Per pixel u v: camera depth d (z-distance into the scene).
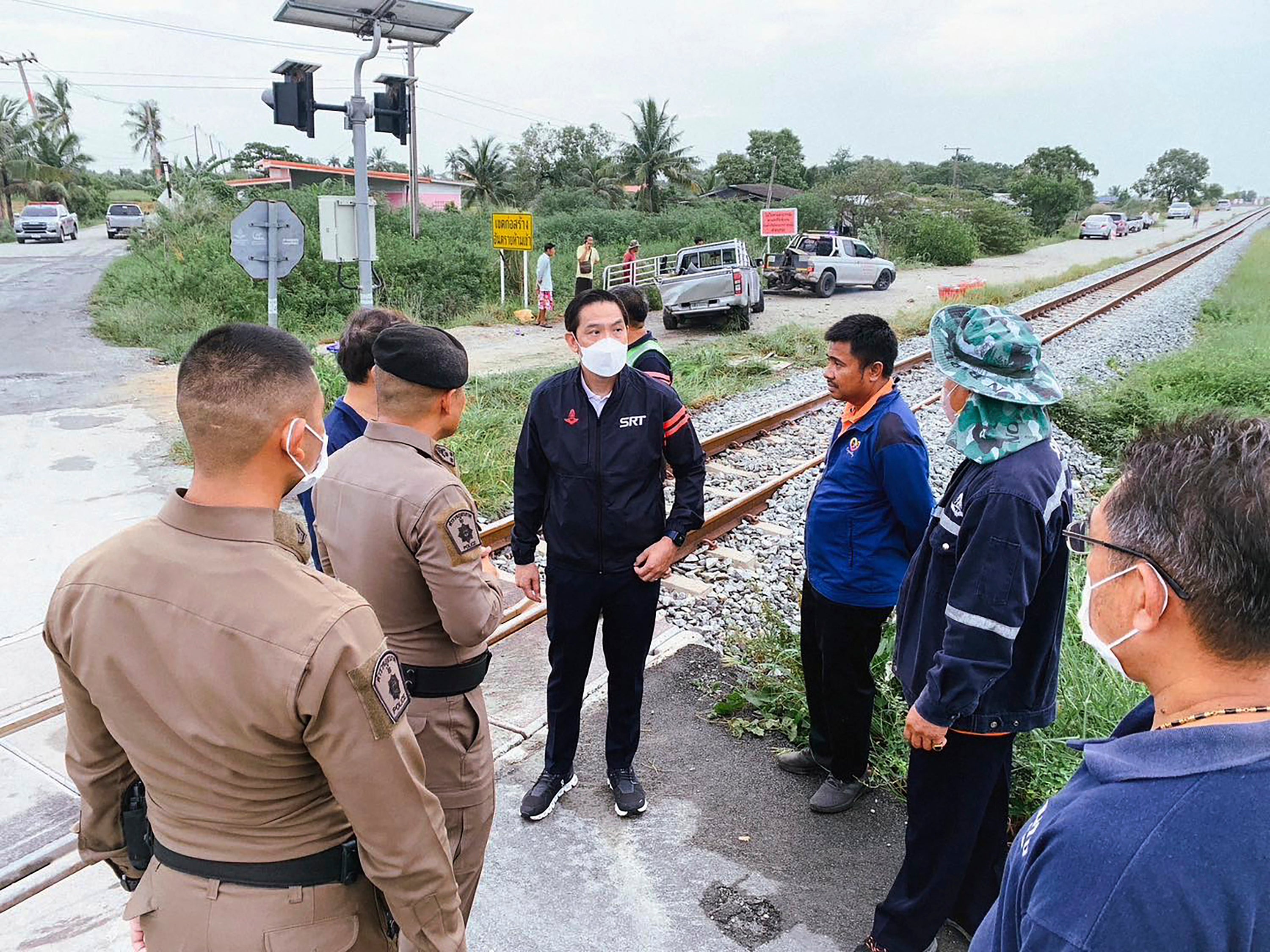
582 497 2.88
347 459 2.19
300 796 1.41
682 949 2.52
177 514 1.40
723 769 3.40
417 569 2.07
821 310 19.27
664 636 4.46
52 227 34.78
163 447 7.68
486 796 2.22
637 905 2.69
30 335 13.75
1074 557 5.07
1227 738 0.93
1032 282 22.09
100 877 2.76
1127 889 0.91
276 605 1.34
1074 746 1.20
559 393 2.94
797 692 3.82
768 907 2.69
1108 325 15.33
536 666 4.13
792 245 22.92
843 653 2.97
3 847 2.86
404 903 1.48
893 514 2.91
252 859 1.41
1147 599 1.04
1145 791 0.95
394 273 18.22
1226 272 25.73
